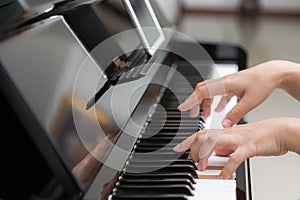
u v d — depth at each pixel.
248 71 0.93
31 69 0.52
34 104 0.49
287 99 1.98
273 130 0.72
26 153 0.49
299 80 0.91
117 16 0.91
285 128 0.72
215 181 0.66
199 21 3.93
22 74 0.50
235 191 0.64
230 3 4.31
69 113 0.55
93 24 0.78
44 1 0.72
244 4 4.26
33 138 0.48
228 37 3.31
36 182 0.49
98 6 0.85
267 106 1.91
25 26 0.57
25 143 0.49
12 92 0.48
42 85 0.52
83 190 0.50
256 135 0.71
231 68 1.33
